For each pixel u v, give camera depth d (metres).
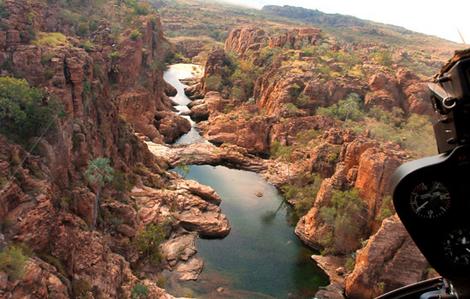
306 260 73.06
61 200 56.22
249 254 73.75
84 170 66.25
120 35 139.62
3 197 45.22
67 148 62.34
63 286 44.28
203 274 66.69
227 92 167.00
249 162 115.31
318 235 76.44
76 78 70.44
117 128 86.31
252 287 64.62
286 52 171.50
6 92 55.53
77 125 68.12
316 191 90.56
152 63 156.25
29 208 47.62
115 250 63.91
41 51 71.50
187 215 80.81
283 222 86.06
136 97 127.12
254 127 128.50
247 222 85.00
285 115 129.75
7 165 49.16
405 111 135.75
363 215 73.94
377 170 74.12
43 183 52.03
